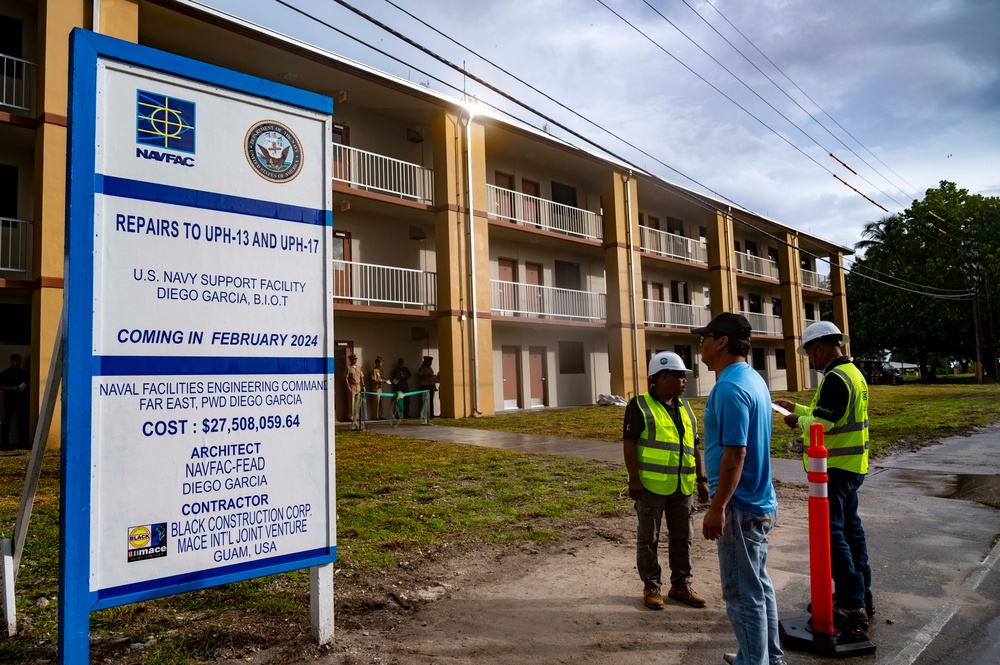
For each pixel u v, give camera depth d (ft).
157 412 10.57
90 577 9.79
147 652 11.75
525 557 18.06
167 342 10.73
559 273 85.35
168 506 10.59
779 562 17.54
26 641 12.01
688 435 14.75
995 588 15.57
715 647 12.21
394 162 66.95
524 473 30.78
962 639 12.62
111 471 10.09
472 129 67.72
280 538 11.75
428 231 70.03
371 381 63.21
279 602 14.11
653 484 14.32
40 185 40.91
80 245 9.98
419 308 67.26
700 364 105.60
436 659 11.66
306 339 12.39
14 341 45.70
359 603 14.32
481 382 65.67
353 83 58.95
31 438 40.06
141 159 10.73
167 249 10.86
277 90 12.29
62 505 9.62
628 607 14.28
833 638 12.10
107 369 10.14
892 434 46.83
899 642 12.43
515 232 74.43
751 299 120.78
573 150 77.10
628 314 84.64
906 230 159.63
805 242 129.70
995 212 148.97
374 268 64.69
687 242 101.76
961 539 19.99
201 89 11.44
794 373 117.70
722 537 10.12
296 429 12.12
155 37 49.62
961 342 158.40
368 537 19.54
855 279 171.42
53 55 41.45
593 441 43.47
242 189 11.79
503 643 12.36
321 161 12.91
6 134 43.19
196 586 10.78
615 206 84.53
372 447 39.96
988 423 54.13
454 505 24.09
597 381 89.30
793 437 44.68
